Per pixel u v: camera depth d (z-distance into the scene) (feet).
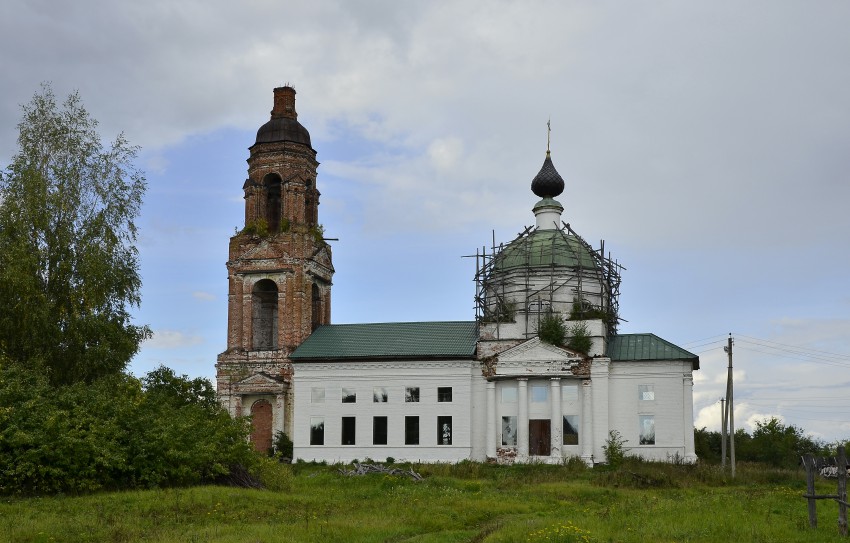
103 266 187.62
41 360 171.73
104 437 147.33
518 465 252.83
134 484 148.87
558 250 282.36
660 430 259.60
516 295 281.33
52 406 149.69
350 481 190.90
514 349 266.98
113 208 195.42
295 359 278.46
